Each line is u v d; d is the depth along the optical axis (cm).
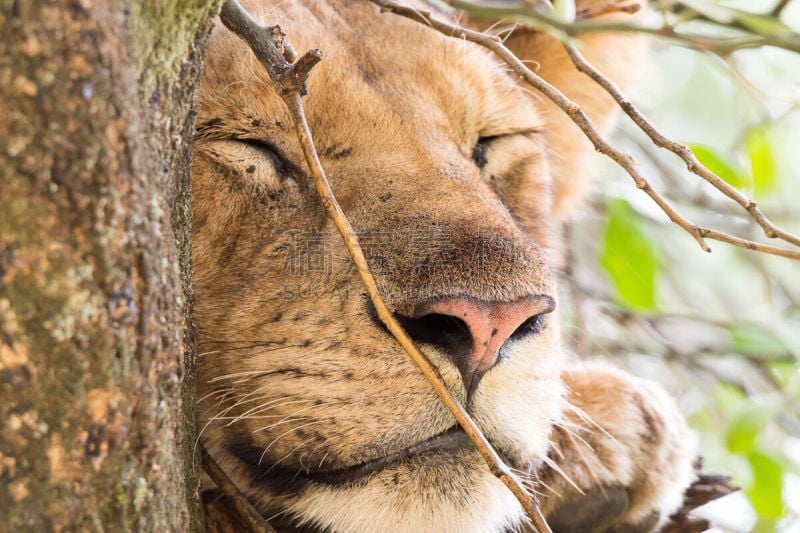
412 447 498
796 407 883
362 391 492
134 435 343
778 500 842
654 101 969
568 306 850
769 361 910
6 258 309
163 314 352
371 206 527
